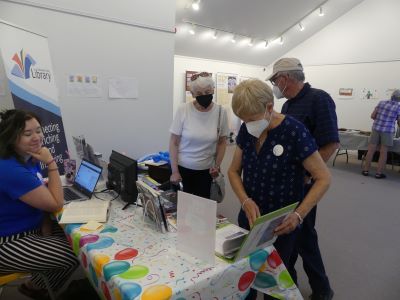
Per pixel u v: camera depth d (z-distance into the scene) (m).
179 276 1.02
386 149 4.93
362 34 6.80
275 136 1.26
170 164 2.37
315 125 1.65
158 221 1.35
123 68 3.00
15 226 1.54
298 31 7.25
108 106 2.97
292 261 1.79
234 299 1.13
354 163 6.18
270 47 7.74
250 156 1.35
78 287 1.73
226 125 2.28
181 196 1.16
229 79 7.89
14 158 1.51
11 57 2.17
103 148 3.01
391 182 4.78
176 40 6.20
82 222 1.44
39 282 1.78
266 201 1.33
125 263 1.09
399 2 6.21
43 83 2.42
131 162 1.63
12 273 1.52
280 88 1.70
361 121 7.09
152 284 0.97
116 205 1.68
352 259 2.48
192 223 1.13
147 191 1.40
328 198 3.97
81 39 2.70
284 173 1.27
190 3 5.16
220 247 1.20
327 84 7.55
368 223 3.19
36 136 1.54
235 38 6.85
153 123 3.33
